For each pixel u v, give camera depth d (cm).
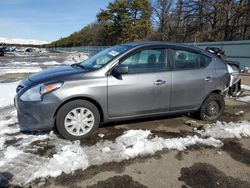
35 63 2198
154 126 455
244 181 294
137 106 410
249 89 863
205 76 463
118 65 386
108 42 6003
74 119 378
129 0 5088
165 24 4703
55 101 356
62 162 316
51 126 366
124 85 391
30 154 337
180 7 4091
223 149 373
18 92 380
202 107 484
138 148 360
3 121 462
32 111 355
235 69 612
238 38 3181
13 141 377
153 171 307
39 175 288
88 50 6438
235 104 644
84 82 370
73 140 382
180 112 459
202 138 407
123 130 430
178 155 349
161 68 424
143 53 412
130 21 5075
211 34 3338
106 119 398
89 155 337
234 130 442
